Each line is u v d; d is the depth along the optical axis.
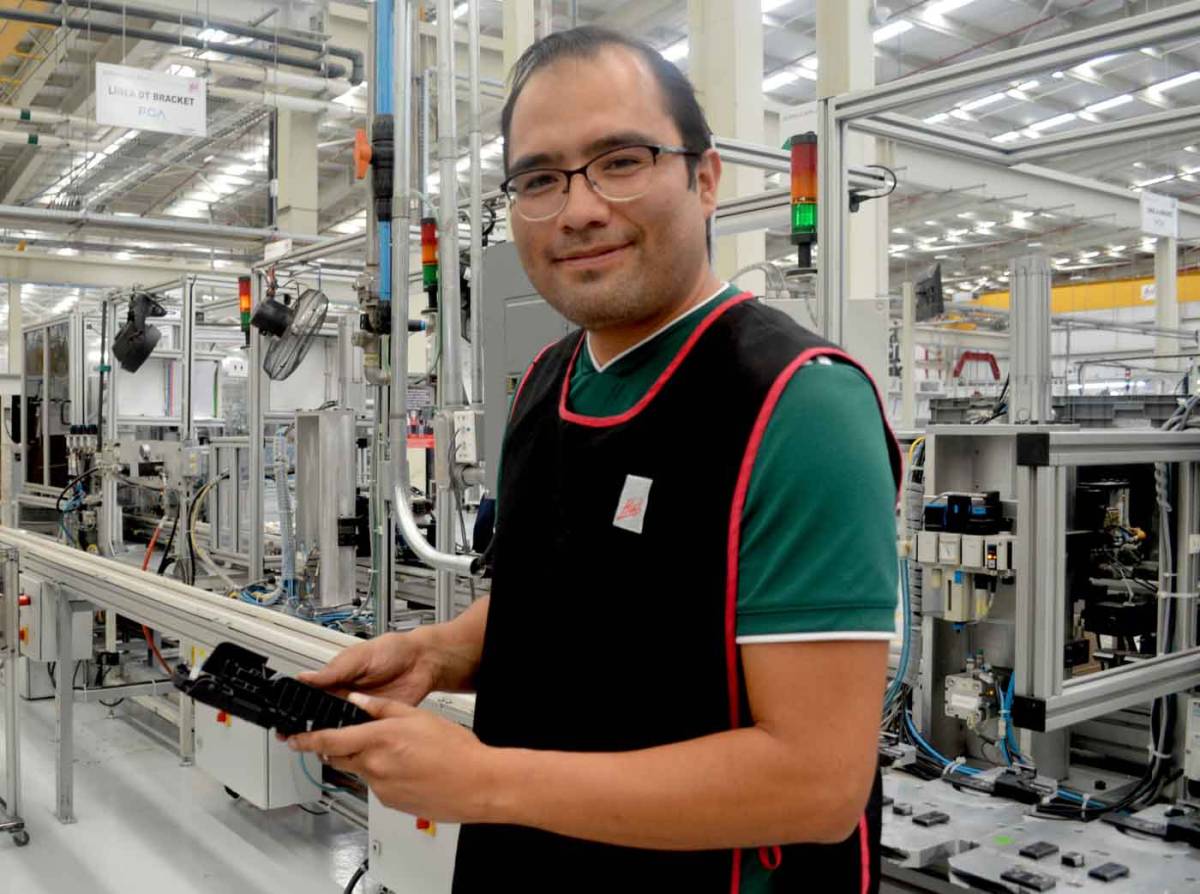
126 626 4.61
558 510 0.77
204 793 3.56
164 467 4.35
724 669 0.66
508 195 0.76
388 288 2.56
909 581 2.25
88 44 6.68
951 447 2.18
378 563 2.81
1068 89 7.70
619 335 0.77
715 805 0.60
